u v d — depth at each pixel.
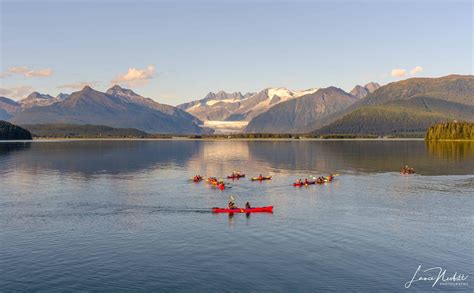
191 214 79.81
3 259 55.72
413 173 138.88
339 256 56.59
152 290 46.84
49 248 59.94
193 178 129.38
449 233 66.50
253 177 133.00
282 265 53.62
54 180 123.88
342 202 90.88
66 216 78.12
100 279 49.59
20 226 71.19
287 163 182.38
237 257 56.34
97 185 114.94
